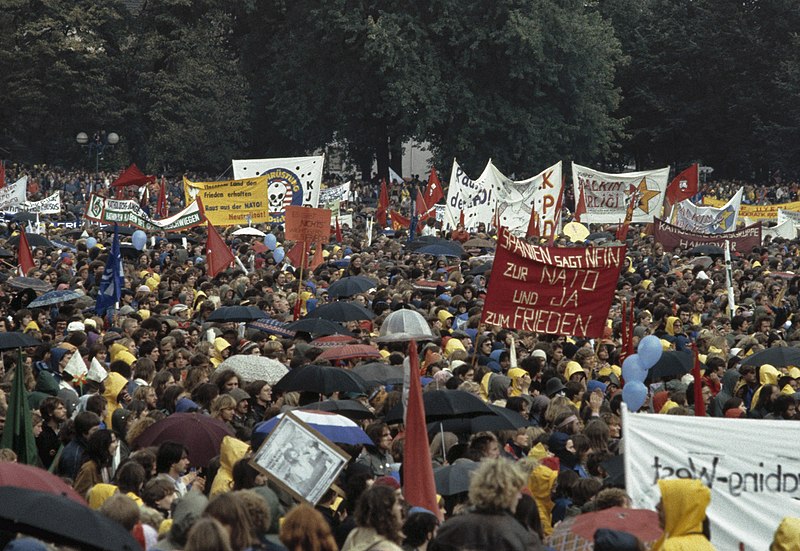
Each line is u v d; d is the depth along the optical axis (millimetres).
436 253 42688
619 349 26297
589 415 20141
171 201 91062
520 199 54375
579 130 106312
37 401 19125
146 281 35344
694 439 13984
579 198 58531
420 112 101562
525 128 102625
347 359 23922
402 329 22516
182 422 16203
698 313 33750
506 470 10875
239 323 28266
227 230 51562
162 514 13750
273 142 114125
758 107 119438
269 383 21078
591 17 105812
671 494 10938
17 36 110438
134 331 25078
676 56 121438
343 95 103500
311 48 103938
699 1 122938
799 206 67312
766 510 13938
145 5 115125
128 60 113250
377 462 16469
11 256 39219
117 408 19094
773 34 120750
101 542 9734
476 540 10633
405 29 100125
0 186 65812
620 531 10602
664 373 23828
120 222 43312
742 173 125875
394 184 103000
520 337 26688
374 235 58531
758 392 22250
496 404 19953
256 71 113000
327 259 44250
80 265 37500
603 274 22453
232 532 10008
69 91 110875
